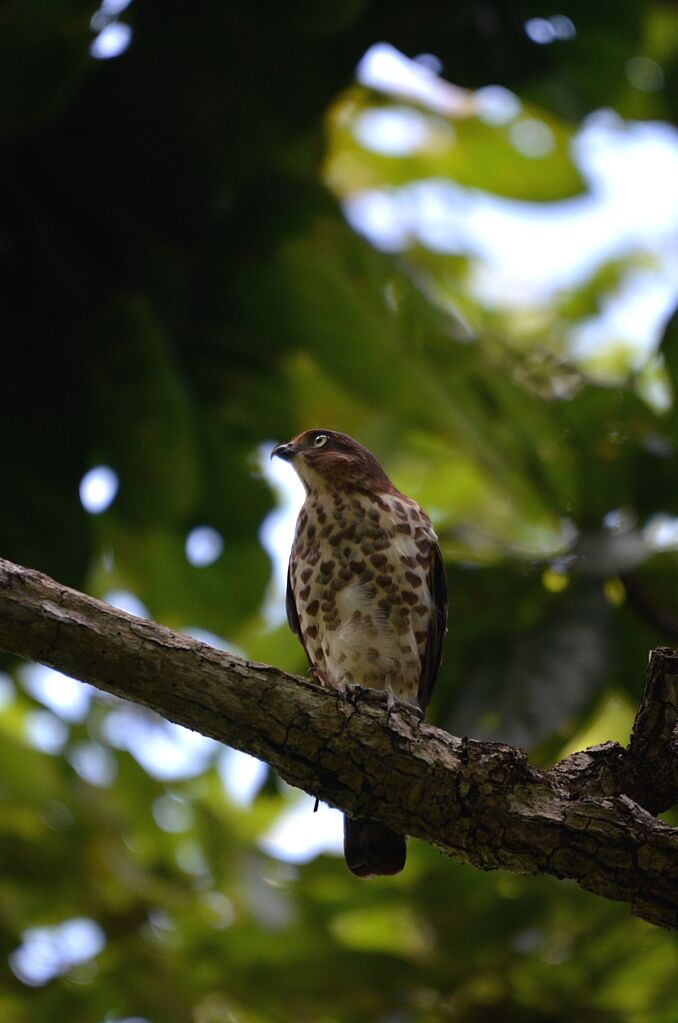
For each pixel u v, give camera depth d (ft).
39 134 37.17
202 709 22.33
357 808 23.02
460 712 33.55
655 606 35.32
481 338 42.32
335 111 44.91
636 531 36.52
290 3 35.68
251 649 43.42
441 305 40.57
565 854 22.24
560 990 36.14
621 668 36.27
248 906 37.35
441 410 39.17
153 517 39.47
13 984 38.37
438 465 49.37
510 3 39.96
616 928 36.09
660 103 48.37
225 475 41.91
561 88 42.78
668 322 35.83
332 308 39.27
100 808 41.09
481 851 22.67
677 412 36.63
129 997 37.86
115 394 37.83
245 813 46.21
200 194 37.86
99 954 39.06
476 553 37.09
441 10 38.42
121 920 39.50
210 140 37.24
